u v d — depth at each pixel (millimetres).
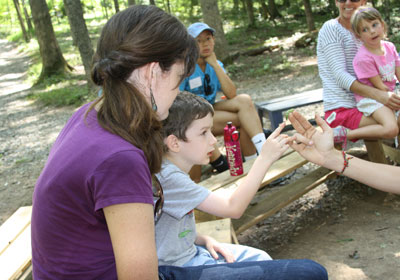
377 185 1887
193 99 1805
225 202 1771
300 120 1859
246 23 22531
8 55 27516
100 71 1166
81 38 10781
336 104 3383
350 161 1896
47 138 7566
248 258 1821
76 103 10602
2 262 2189
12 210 4426
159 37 1137
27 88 14977
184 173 1793
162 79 1193
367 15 3068
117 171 1063
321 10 20078
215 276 1408
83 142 1116
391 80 3262
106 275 1191
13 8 48938
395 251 2602
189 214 1799
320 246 2809
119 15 1178
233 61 12812
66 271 1176
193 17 25641
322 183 3582
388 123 3051
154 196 1446
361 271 2473
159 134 1239
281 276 1373
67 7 10758
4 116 10602
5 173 5770
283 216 3309
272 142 1833
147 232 1088
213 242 1901
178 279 1429
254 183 1797
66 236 1148
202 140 1810
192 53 1233
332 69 3342
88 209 1112
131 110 1130
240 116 3631
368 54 3152
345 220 3076
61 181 1095
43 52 15445
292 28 18578
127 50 1116
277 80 9555
